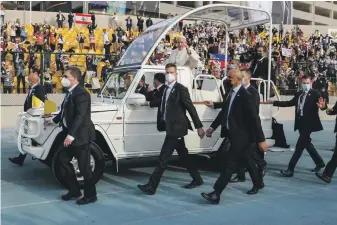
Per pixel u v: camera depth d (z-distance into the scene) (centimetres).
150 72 693
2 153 943
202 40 2258
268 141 772
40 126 611
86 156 535
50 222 476
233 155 545
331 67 2144
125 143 655
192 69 811
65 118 529
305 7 6369
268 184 682
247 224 479
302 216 512
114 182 679
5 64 1548
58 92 1513
